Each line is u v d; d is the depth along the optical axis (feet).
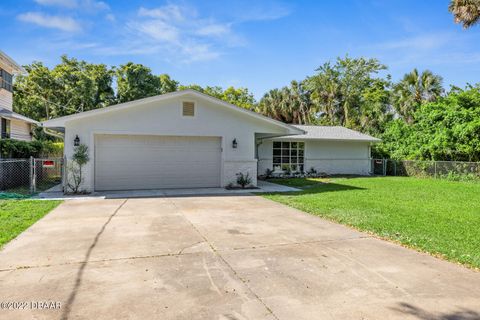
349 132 72.43
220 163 41.42
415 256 15.53
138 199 31.89
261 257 15.16
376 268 13.89
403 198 34.12
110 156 37.52
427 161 62.23
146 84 116.67
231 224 21.85
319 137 63.57
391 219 23.48
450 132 60.03
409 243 17.60
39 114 106.11
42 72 100.99
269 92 124.06
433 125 64.75
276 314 9.91
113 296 10.99
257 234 19.34
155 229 20.24
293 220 23.29
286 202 30.71
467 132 56.75
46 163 37.24
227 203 30.19
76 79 105.60
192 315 9.78
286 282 12.32
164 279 12.47
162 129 38.27
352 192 38.68
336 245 17.22
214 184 41.37
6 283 11.94
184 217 23.89
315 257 15.24
